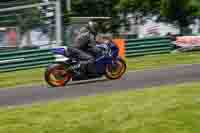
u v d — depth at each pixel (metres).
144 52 20.48
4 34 21.86
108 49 12.62
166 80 12.30
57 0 21.08
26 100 10.24
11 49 21.34
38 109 8.10
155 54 20.89
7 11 22.59
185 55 19.62
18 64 18.16
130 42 19.97
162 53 21.17
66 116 7.32
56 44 21.12
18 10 22.89
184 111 7.20
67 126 6.71
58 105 8.42
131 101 8.30
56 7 21.09
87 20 21.72
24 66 18.28
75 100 9.01
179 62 17.00
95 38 12.55
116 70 12.86
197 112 7.12
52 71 12.05
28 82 13.87
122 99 8.62
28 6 21.30
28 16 22.81
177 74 13.45
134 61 18.14
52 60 18.75
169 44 21.47
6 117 7.54
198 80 12.06
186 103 7.75
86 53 12.34
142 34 29.36
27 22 22.73
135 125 6.62
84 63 12.29
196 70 14.21
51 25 22.75
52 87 12.06
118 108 7.69
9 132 6.55
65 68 12.16
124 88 11.22
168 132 6.27
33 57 18.44
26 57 18.33
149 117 6.98
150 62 17.45
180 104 7.69
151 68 15.54
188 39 21.69
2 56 17.81
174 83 11.66
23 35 22.41
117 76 12.91
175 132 6.25
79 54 12.26
